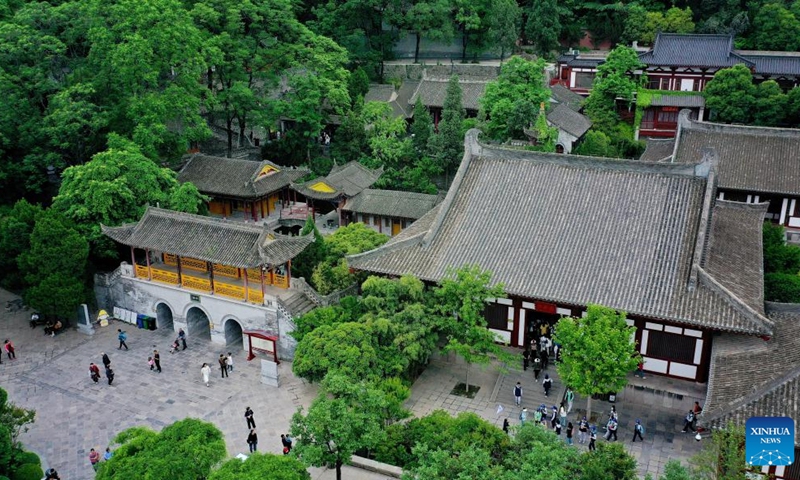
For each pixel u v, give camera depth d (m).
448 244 46.12
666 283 40.59
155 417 42.69
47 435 41.22
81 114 60.00
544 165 49.06
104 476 27.75
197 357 49.72
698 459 29.39
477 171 50.25
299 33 81.69
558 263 43.19
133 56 60.50
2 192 65.50
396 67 102.69
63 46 63.16
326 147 87.69
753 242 46.31
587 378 36.06
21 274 55.56
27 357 50.09
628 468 29.05
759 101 77.88
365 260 46.28
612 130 84.75
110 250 55.34
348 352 39.22
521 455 30.64
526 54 104.81
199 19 74.25
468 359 40.88
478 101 81.06
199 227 50.09
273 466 27.73
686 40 86.88
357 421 32.47
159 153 66.81
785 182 58.28
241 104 76.25
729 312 38.06
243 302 49.16
